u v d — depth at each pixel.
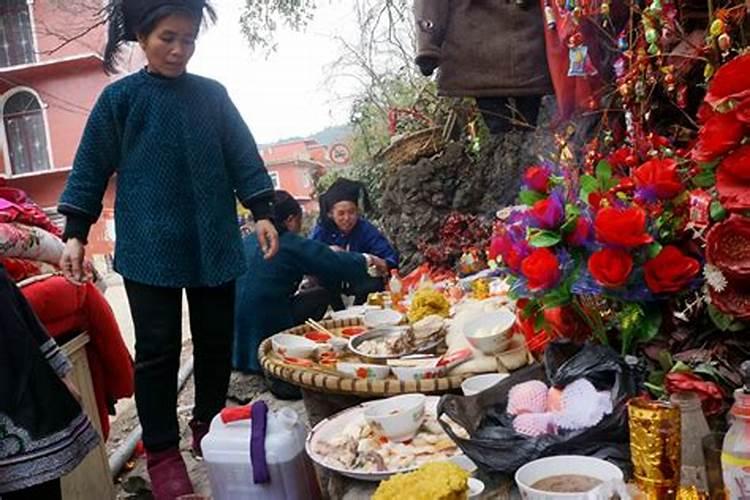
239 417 1.73
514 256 1.55
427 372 1.88
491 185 4.63
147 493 2.41
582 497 1.09
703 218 1.25
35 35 12.41
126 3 2.00
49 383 1.50
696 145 1.26
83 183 2.04
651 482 1.12
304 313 3.33
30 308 1.60
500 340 1.89
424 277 3.34
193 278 2.06
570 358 1.49
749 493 1.01
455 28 2.23
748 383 1.06
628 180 1.45
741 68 1.12
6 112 13.13
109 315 2.57
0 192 2.50
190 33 2.02
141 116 2.03
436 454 1.56
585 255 1.43
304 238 3.27
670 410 1.12
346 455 1.60
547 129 2.63
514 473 1.31
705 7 1.75
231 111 2.23
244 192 2.24
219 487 1.71
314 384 1.98
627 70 1.75
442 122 5.06
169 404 2.12
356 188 4.08
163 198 2.03
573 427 1.32
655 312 1.42
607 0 1.79
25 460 1.43
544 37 2.19
